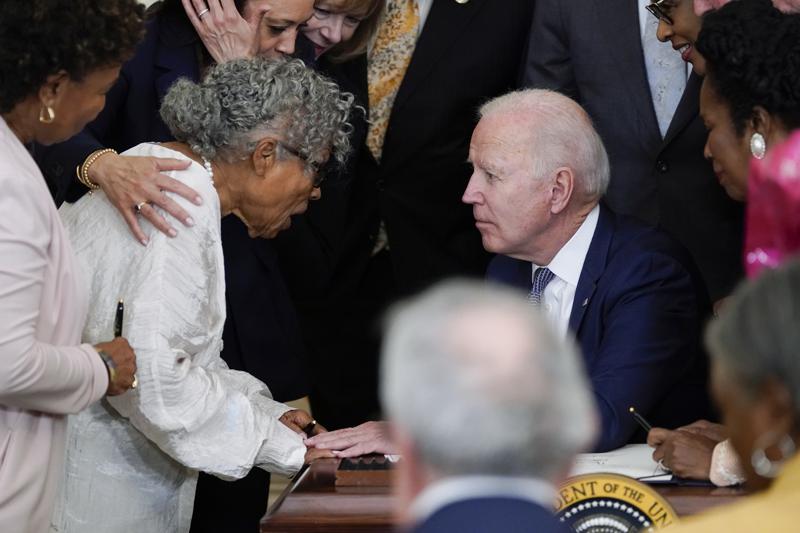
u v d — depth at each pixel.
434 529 3.56
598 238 8.41
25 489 6.85
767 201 5.44
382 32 11.52
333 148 8.01
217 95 7.62
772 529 3.79
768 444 3.89
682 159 10.77
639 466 7.17
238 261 9.33
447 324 3.68
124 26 6.71
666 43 10.76
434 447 3.57
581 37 10.99
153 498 7.88
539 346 3.65
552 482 3.67
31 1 6.39
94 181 7.84
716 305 9.00
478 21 11.38
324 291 11.76
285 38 9.98
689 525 3.92
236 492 9.41
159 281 7.31
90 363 6.85
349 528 6.68
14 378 6.43
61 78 6.64
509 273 9.01
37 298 6.52
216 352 7.83
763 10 7.23
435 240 11.62
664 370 8.09
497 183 8.23
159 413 7.31
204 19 9.73
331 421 12.18
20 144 6.70
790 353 3.76
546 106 8.27
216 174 7.76
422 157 11.47
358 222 11.66
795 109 7.00
